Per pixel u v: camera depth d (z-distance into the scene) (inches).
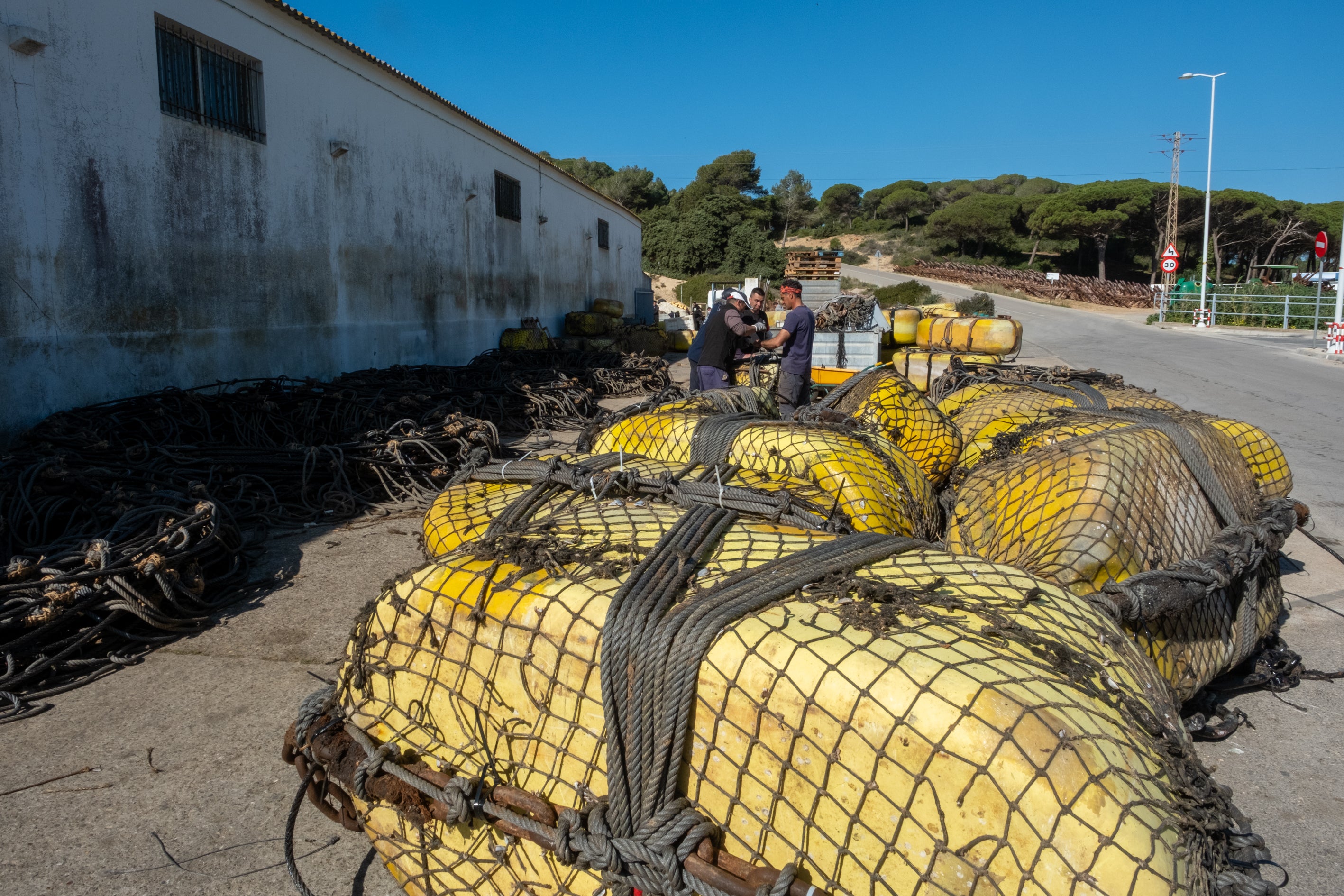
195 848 100.1
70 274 273.1
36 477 186.9
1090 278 2452.0
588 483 103.6
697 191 2568.9
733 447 136.5
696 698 65.2
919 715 56.4
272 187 370.6
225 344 343.9
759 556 79.0
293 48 381.4
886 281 2253.9
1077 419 159.9
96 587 150.4
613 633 67.4
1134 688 67.4
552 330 756.6
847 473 125.2
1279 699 136.2
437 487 258.5
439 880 80.3
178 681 142.4
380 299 464.8
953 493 158.2
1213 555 116.3
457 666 76.9
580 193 828.6
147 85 301.3
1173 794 56.3
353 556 207.5
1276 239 2352.4
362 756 80.6
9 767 116.9
